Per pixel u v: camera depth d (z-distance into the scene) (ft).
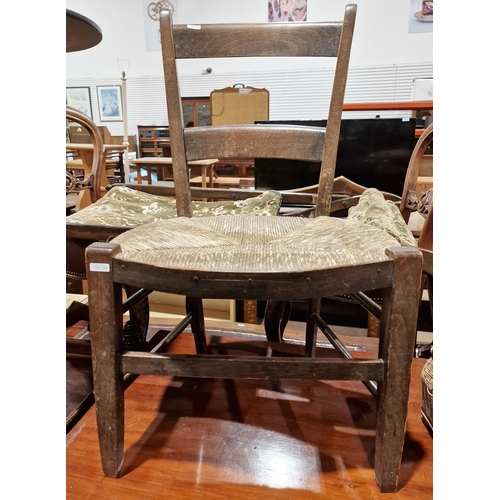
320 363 1.86
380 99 12.27
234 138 2.94
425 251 2.83
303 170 5.53
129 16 13.71
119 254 1.85
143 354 1.94
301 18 12.05
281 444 2.38
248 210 3.54
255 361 1.87
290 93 13.01
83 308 4.35
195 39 2.78
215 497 2.02
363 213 2.74
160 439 2.43
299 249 1.93
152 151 12.67
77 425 2.59
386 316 1.84
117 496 2.02
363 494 2.02
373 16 11.66
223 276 1.72
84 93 14.98
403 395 1.88
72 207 6.02
